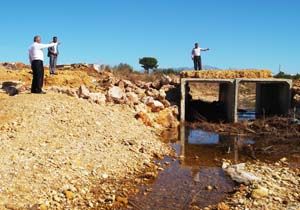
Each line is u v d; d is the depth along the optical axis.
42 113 14.90
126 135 15.95
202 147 17.31
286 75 38.62
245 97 38.69
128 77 35.25
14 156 11.16
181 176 12.56
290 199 10.22
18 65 31.84
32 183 10.04
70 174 11.07
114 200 10.05
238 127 21.89
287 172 12.75
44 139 12.91
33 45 17.17
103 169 12.06
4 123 13.64
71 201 9.73
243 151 16.64
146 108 21.41
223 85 27.61
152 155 14.78
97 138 14.38
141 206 9.86
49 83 21.83
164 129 20.84
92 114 16.66
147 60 54.31
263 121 21.97
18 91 19.12
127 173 12.30
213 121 24.50
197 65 26.19
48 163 11.25
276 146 17.33
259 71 24.48
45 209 9.09
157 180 12.03
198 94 35.94
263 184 11.31
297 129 20.11
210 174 12.90
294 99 24.45
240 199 10.26
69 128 14.48
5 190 9.46
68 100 17.16
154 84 27.44
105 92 22.09
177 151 16.25
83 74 24.52
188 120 24.31
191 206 9.98
